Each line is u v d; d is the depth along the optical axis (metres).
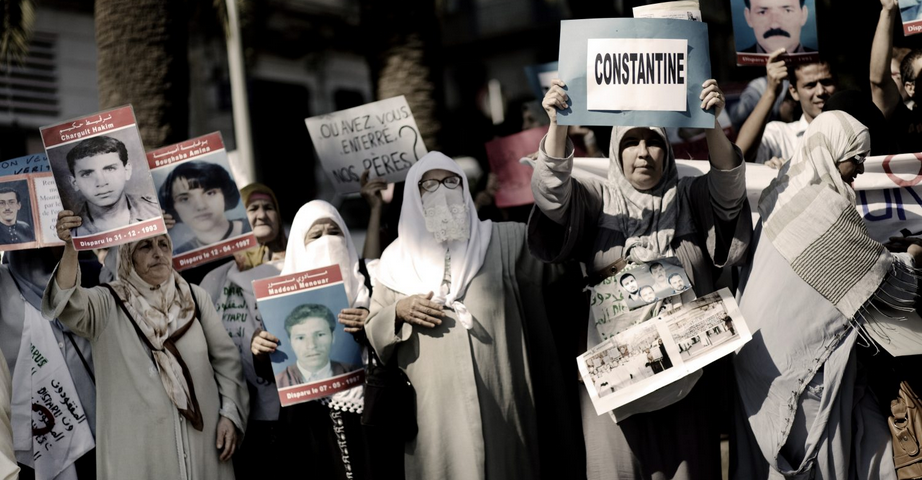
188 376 4.26
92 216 4.07
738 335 3.83
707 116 3.77
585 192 4.11
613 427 4.05
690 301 3.93
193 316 4.39
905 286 3.79
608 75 3.79
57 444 4.33
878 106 4.87
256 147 14.57
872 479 3.82
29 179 4.37
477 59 17.38
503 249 4.41
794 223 3.86
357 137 5.48
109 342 4.20
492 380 4.18
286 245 5.20
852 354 3.81
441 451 4.15
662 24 3.78
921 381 3.82
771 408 3.88
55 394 4.36
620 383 3.90
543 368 4.37
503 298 4.29
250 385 4.68
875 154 4.45
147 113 6.14
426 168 4.39
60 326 4.42
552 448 4.35
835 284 3.78
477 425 4.11
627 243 4.00
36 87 12.25
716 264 4.02
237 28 9.46
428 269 4.32
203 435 4.26
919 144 4.85
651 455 4.00
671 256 3.96
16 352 4.38
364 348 4.44
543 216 4.11
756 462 4.04
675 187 4.06
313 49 15.73
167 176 4.60
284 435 4.48
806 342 3.83
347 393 4.38
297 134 15.27
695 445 3.97
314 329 4.25
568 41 3.82
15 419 4.31
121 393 4.17
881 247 3.79
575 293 4.39
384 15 6.13
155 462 4.12
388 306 4.23
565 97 3.81
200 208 4.60
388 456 4.34
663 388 3.91
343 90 16.30
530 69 5.70
